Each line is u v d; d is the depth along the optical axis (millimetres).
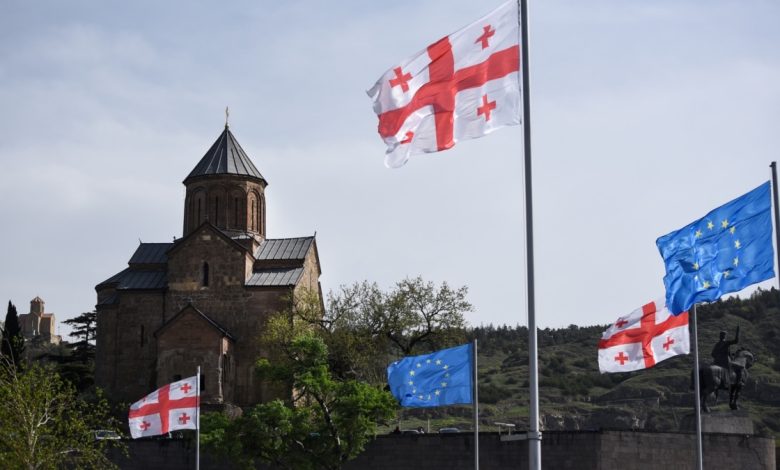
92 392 120812
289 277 119750
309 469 79938
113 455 91875
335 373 110125
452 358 54812
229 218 124312
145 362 119312
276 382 89625
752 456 84250
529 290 36844
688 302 50969
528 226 37031
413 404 54781
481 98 38969
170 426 71438
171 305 119625
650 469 80438
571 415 162250
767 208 48656
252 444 80000
